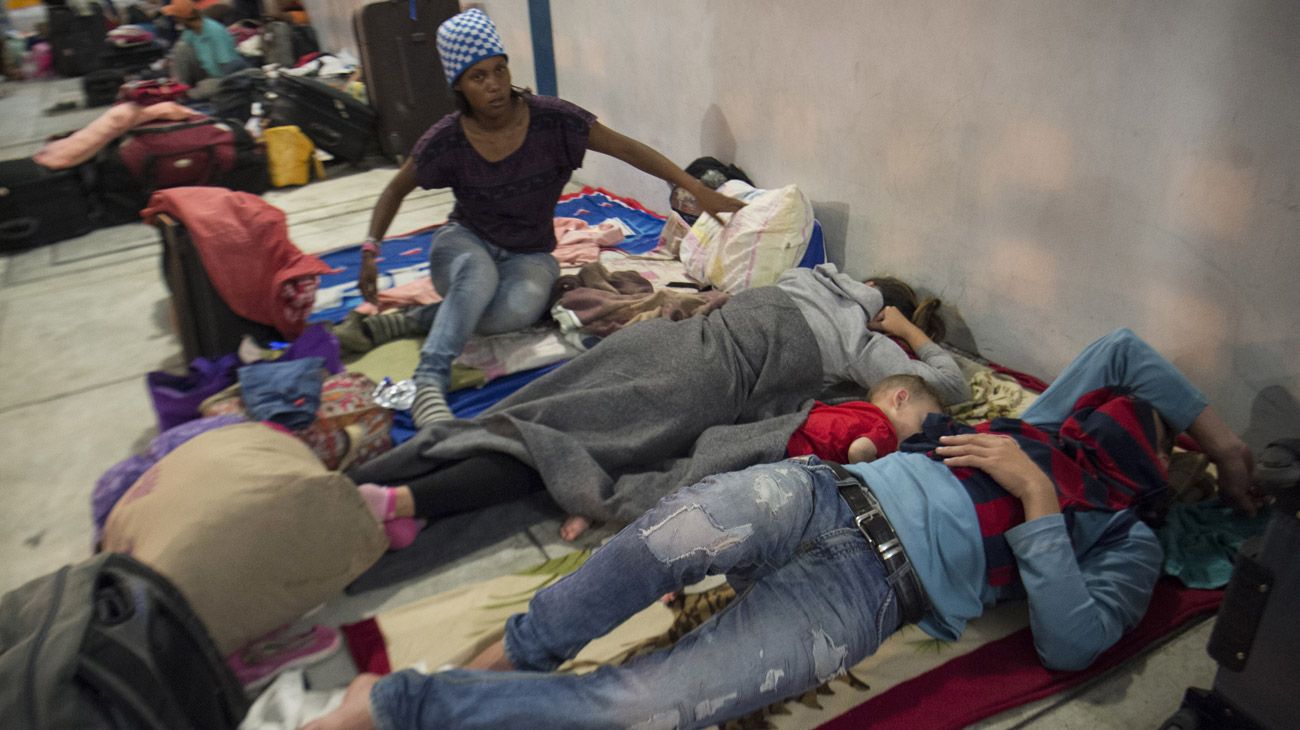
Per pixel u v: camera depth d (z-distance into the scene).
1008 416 2.55
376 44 5.37
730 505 1.55
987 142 2.74
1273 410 2.22
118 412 2.93
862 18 3.02
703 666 1.45
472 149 2.83
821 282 2.72
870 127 3.15
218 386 2.60
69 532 2.32
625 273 3.34
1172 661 1.81
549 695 1.39
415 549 2.14
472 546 2.16
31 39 10.32
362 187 5.35
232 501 1.71
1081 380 2.11
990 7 2.59
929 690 1.71
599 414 2.28
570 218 4.46
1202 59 2.13
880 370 2.50
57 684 1.15
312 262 2.90
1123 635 1.83
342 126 5.54
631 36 4.29
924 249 3.10
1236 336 2.25
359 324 3.10
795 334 2.46
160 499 1.73
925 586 1.64
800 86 3.40
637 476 2.16
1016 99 2.60
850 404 2.21
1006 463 1.71
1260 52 2.02
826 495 1.67
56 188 4.56
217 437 1.89
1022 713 1.69
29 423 2.87
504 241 3.04
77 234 4.71
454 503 2.14
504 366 2.92
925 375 2.48
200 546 1.65
